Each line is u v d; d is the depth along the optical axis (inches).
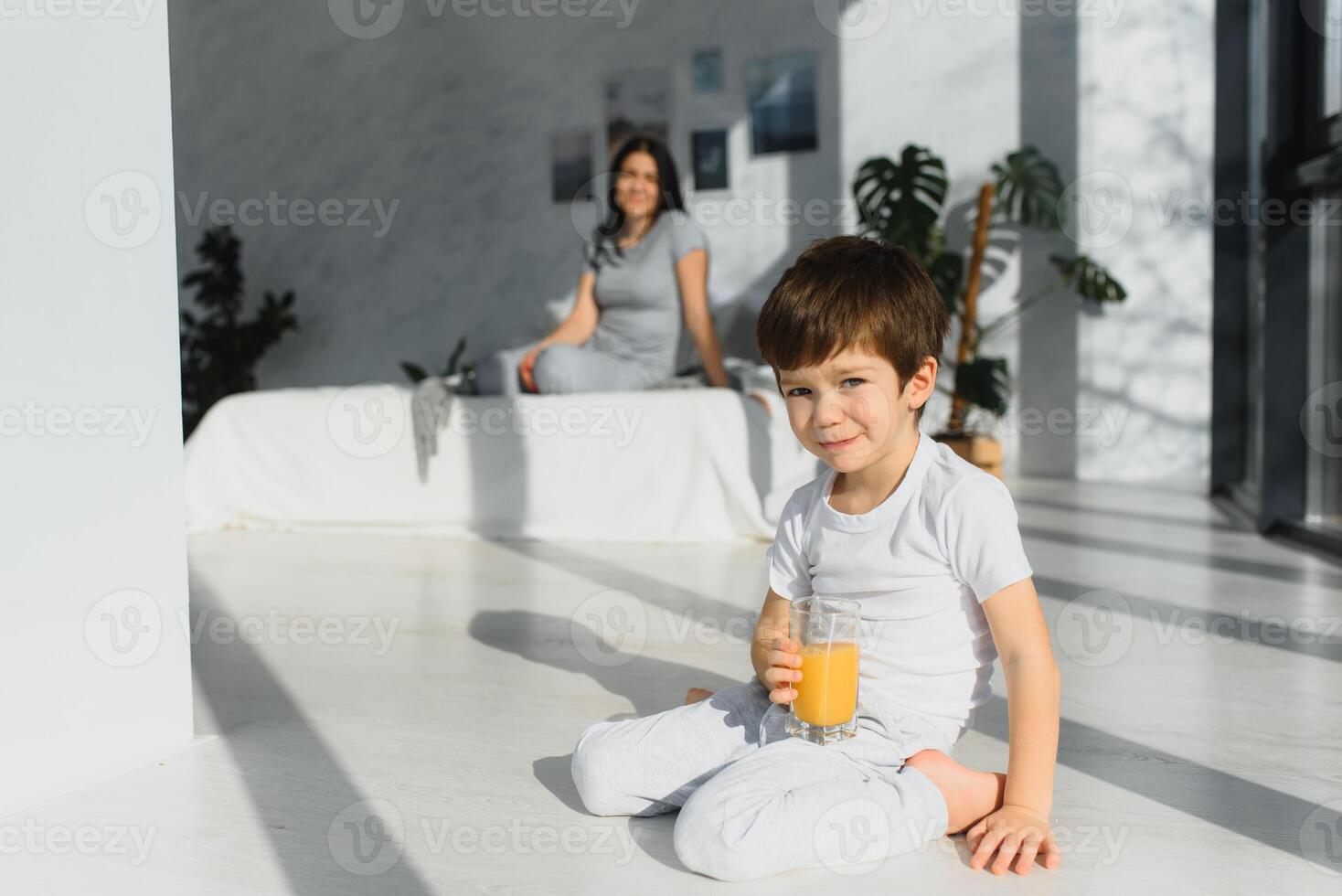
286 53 210.2
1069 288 168.1
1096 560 103.0
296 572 101.2
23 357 46.3
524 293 197.8
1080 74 165.8
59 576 47.8
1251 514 128.8
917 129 173.6
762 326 40.9
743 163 182.2
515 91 195.3
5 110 45.8
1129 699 60.5
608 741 44.9
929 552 41.8
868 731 42.9
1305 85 110.0
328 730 56.2
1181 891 37.7
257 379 217.6
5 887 38.9
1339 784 47.7
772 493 117.3
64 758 48.1
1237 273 144.8
